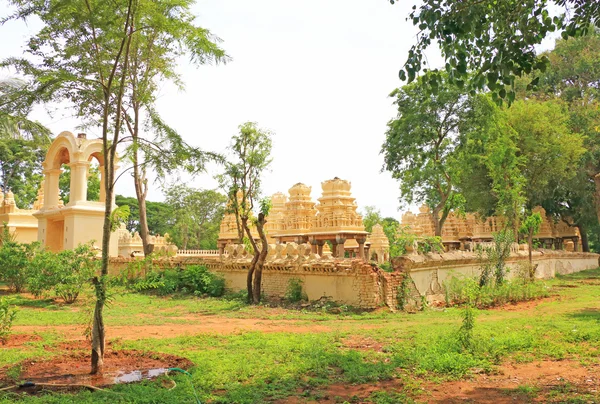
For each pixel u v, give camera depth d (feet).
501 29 25.11
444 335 35.81
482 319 46.55
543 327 39.42
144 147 30.58
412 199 112.27
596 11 24.13
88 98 32.91
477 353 30.53
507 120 98.37
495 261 64.69
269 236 111.55
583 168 118.42
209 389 24.04
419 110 91.04
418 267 57.00
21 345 35.40
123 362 30.27
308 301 57.67
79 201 95.71
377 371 27.25
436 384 25.03
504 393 23.17
